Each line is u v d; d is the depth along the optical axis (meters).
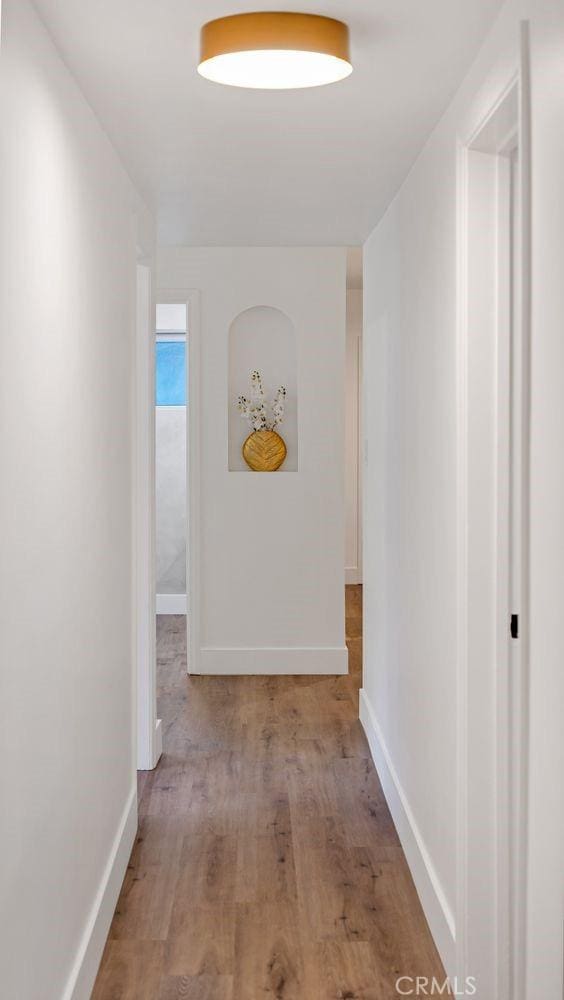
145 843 3.77
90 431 2.73
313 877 3.48
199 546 6.30
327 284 6.21
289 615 6.34
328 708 5.61
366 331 5.06
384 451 4.38
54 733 2.24
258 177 3.60
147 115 2.82
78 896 2.57
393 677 4.09
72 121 2.46
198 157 3.30
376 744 4.62
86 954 2.62
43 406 2.10
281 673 6.35
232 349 6.41
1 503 1.75
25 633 1.95
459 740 2.66
